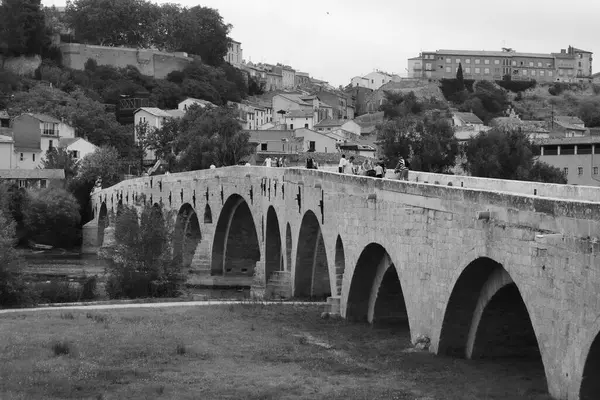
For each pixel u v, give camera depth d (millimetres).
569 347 39906
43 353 60812
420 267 57312
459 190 51250
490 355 53969
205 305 85188
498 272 49906
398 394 47688
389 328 68875
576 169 150875
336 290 75875
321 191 79312
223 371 55438
